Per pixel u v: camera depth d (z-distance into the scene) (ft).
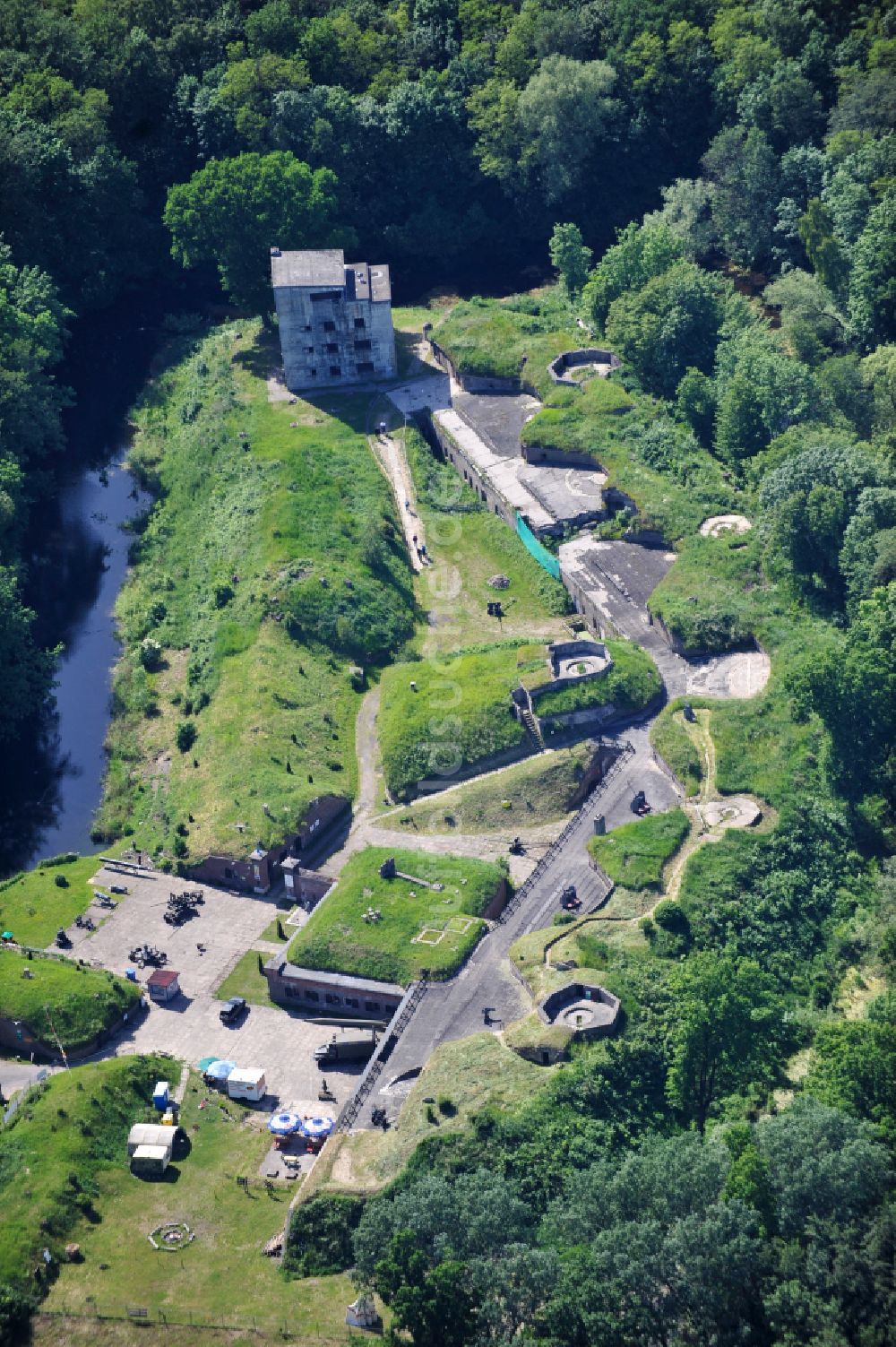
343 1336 496.64
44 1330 506.89
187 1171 564.71
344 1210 530.27
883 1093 519.60
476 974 615.98
